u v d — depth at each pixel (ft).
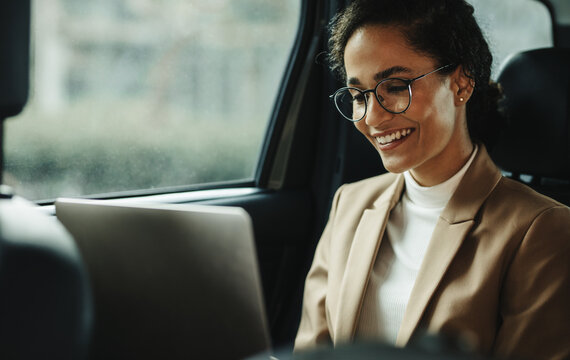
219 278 2.43
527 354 3.31
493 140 4.46
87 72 6.38
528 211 3.48
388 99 3.57
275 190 6.79
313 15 6.81
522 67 5.47
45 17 5.97
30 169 5.71
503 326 3.43
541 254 3.37
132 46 6.78
